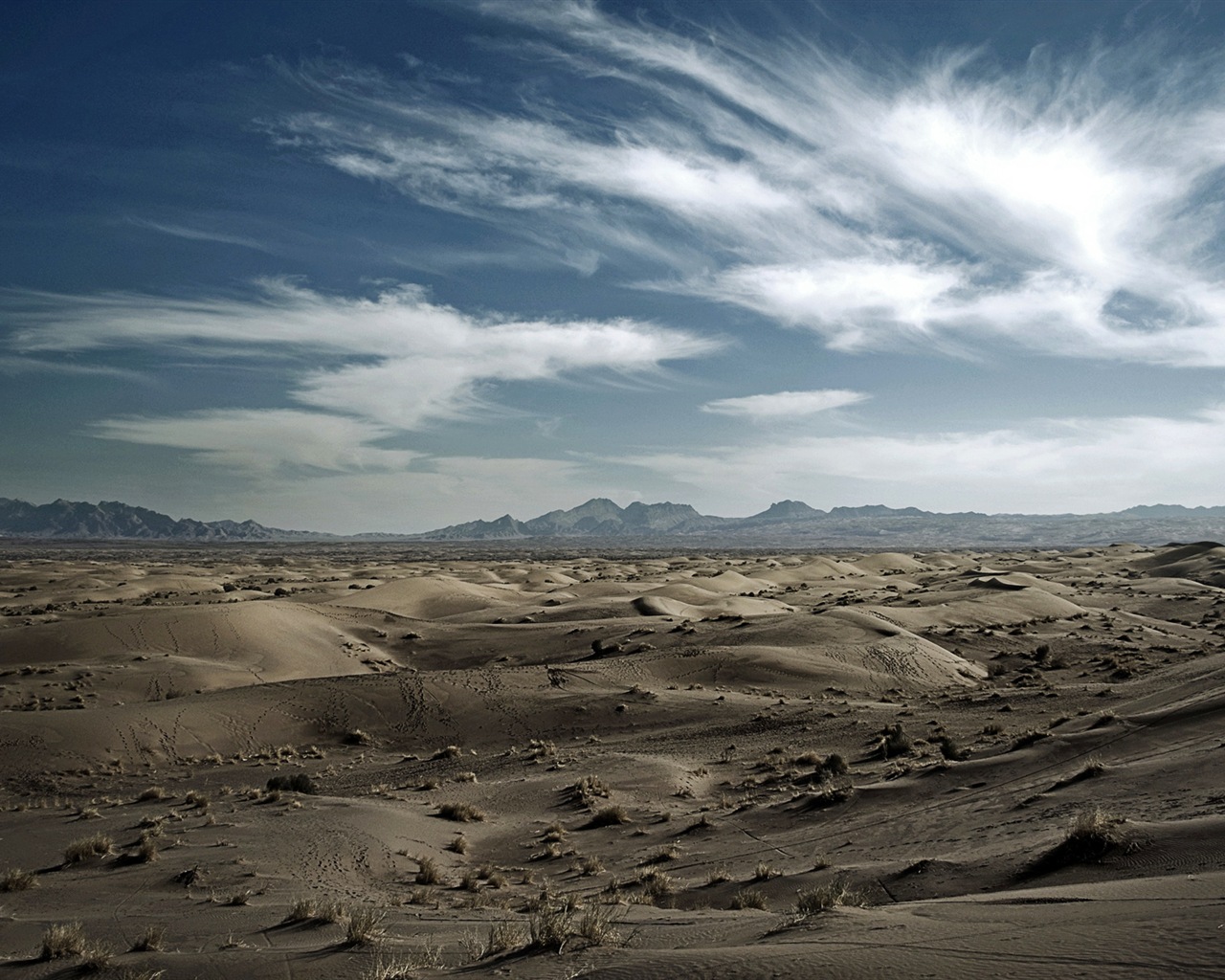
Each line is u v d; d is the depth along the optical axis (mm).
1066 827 15805
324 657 69125
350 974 9312
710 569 196750
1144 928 7316
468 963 9453
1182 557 149625
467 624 85875
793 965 7285
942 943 7668
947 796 22406
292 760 40156
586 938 10023
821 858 17047
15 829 24609
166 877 17719
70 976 9609
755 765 33156
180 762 39688
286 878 18000
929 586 121688
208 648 65250
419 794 30594
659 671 56406
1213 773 17828
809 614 73875
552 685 51844
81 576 153625
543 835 24016
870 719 40344
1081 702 39875
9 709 47094
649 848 22031
